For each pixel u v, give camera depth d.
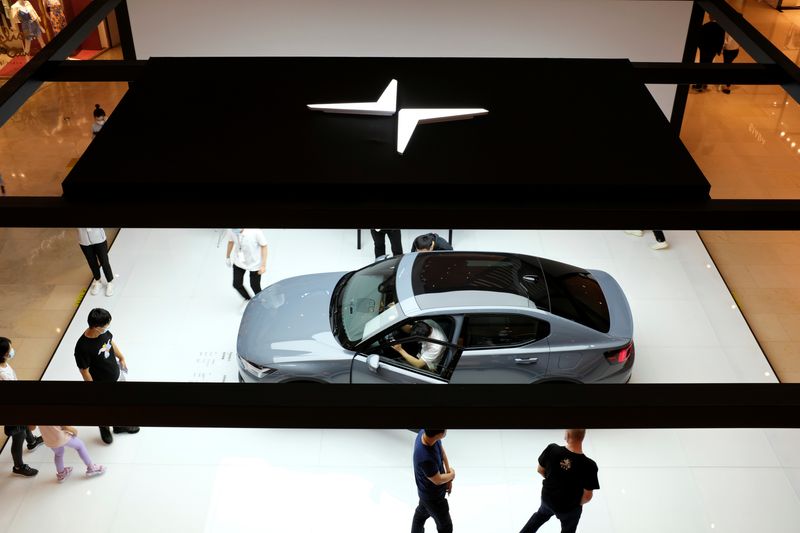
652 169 1.72
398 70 2.22
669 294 7.05
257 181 1.63
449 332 5.43
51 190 7.29
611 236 7.84
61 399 1.75
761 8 5.96
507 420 1.77
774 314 6.76
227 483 5.38
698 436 5.72
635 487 5.36
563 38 7.22
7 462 5.58
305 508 5.21
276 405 1.75
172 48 7.21
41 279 7.17
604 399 1.77
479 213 1.64
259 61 2.27
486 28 7.18
